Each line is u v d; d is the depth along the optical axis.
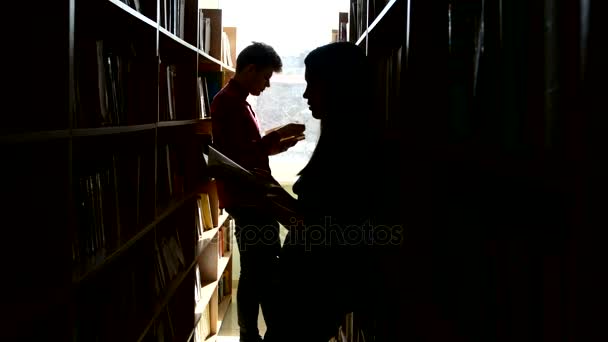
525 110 0.64
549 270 0.59
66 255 1.21
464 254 0.95
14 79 1.17
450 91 0.96
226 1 4.45
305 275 1.50
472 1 0.85
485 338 0.80
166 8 2.29
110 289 1.64
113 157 1.74
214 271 3.54
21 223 1.20
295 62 4.56
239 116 3.00
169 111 2.48
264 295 2.91
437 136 1.08
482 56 0.79
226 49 4.11
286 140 3.21
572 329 0.49
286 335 1.52
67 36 1.18
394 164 1.56
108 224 1.63
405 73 1.37
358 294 1.54
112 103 1.66
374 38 2.18
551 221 0.64
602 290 0.47
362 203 1.51
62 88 1.18
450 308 1.02
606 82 0.46
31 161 1.20
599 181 0.46
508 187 0.80
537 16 0.61
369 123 1.56
